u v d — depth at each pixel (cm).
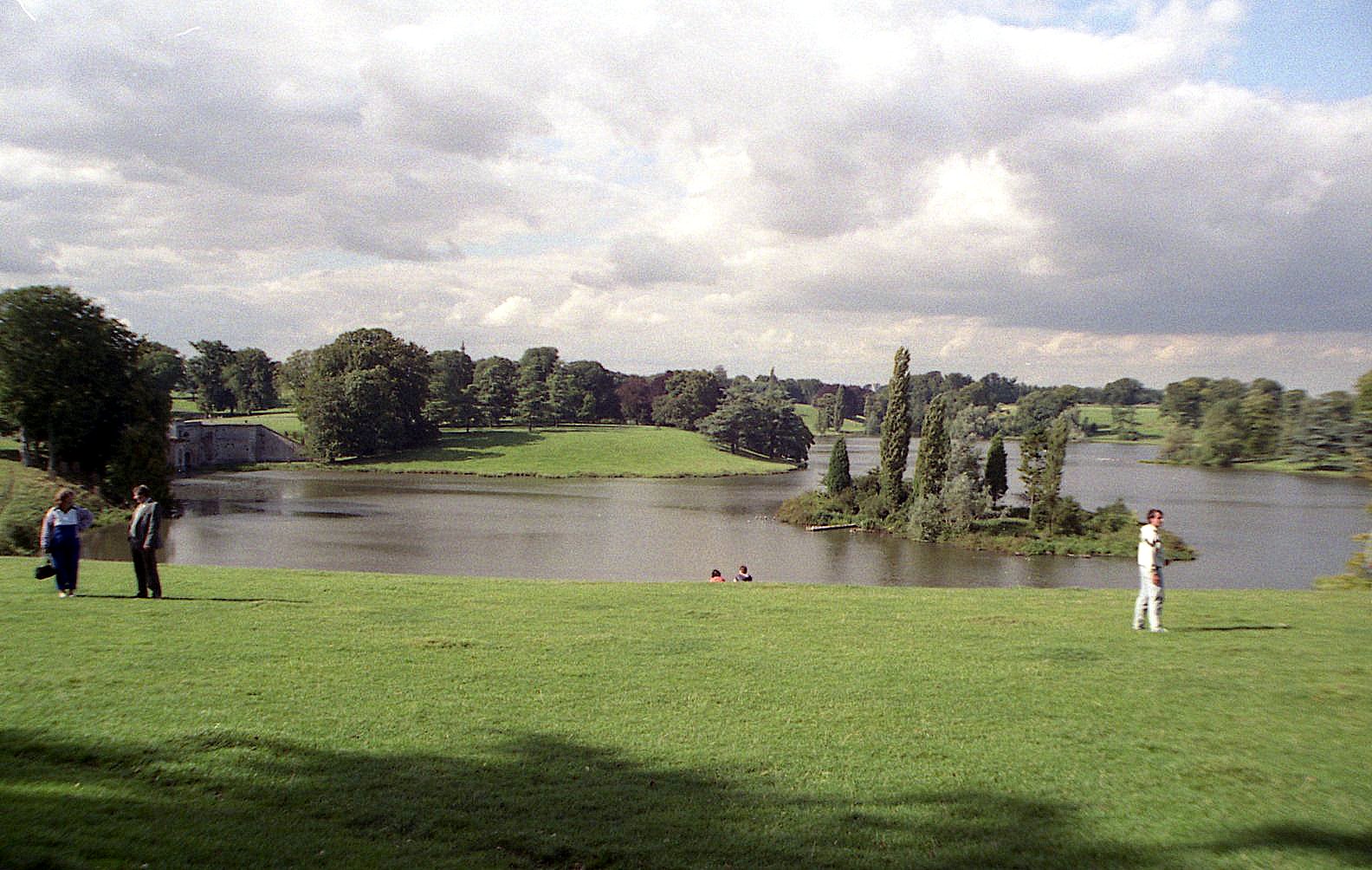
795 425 19488
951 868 855
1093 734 1223
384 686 1341
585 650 1623
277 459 15912
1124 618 2066
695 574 5844
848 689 1412
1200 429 17488
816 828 932
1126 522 8469
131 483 7756
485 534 7500
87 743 1041
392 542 6738
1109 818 970
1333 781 1070
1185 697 1392
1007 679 1483
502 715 1238
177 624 1702
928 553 7612
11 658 1394
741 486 13750
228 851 795
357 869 786
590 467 16175
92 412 7838
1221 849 903
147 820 847
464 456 16938
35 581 2219
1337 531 8562
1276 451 15850
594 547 6969
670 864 845
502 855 846
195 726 1120
